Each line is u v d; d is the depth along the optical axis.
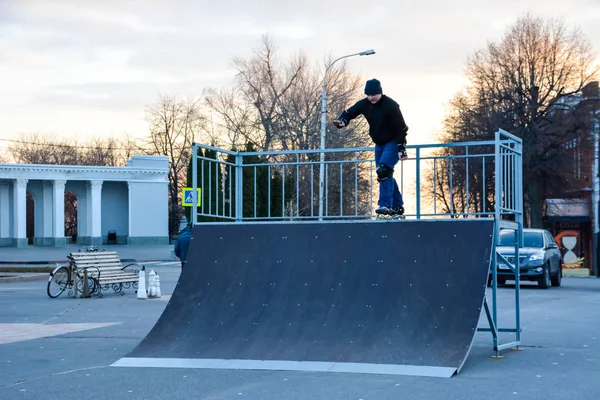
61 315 17.23
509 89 51.59
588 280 34.19
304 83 57.91
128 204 62.78
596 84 50.94
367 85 10.87
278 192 32.47
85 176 60.34
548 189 52.66
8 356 11.12
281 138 57.81
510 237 26.20
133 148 94.00
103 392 8.42
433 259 10.09
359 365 9.32
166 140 79.12
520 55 51.28
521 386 8.43
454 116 52.91
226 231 11.38
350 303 10.15
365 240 10.58
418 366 9.14
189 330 10.54
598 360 10.28
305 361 9.55
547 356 10.63
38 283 28.73
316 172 46.47
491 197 47.84
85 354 11.27
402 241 10.36
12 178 57.72
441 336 9.45
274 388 8.41
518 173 11.36
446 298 9.75
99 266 22.69
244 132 60.06
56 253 52.03
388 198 10.95
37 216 60.94
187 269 11.29
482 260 9.84
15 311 18.17
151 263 44.19
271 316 10.36
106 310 18.28
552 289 25.30
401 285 10.06
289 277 10.68
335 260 10.59
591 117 50.50
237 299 10.72
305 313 10.24
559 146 51.34
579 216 55.75
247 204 29.44
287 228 11.05
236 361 9.77
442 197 48.94
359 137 55.25
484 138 49.72
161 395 8.20
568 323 14.91
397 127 10.88
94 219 60.84
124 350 11.65
